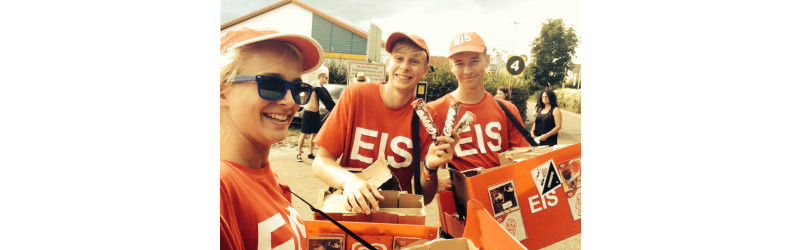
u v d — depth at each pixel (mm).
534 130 1872
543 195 1743
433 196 1854
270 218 1372
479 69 1804
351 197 1621
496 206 1683
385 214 1642
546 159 1741
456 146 1854
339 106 1758
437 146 1748
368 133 1779
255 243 1348
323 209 1646
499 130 1856
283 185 1626
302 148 1759
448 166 1878
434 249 1389
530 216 1728
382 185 1777
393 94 1771
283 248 1371
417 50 1756
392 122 1780
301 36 1453
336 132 1768
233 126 1430
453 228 1737
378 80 1768
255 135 1440
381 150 1790
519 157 1835
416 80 1771
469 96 1820
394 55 1756
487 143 1858
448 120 1754
